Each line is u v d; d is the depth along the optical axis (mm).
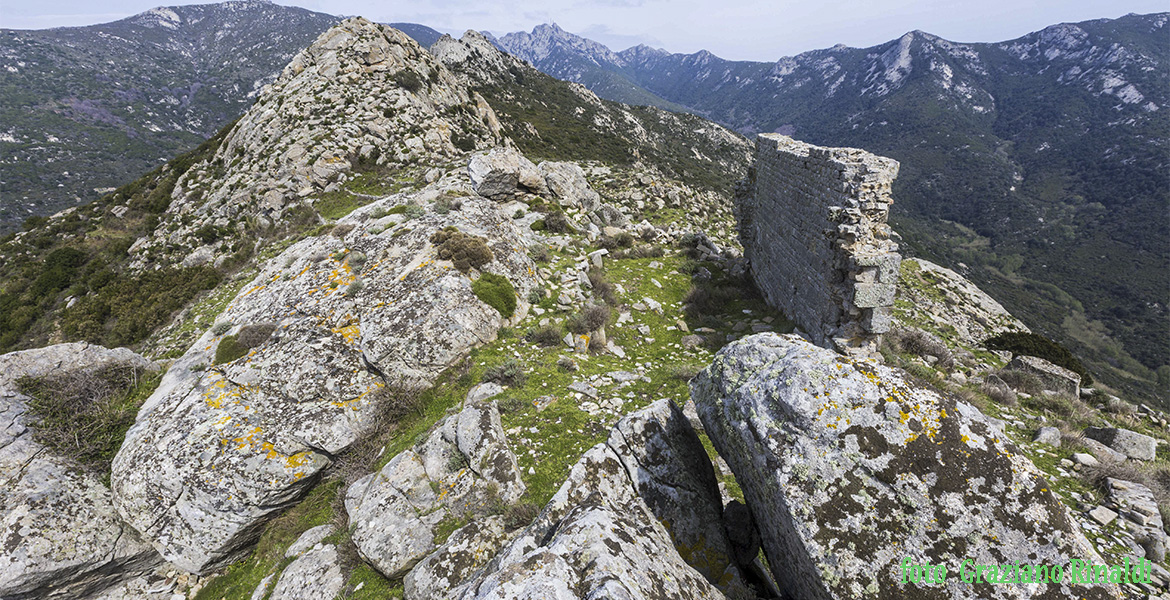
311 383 13180
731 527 6746
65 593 10789
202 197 39375
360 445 12641
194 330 20969
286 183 35531
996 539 4391
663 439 7141
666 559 5551
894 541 4539
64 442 12320
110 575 11266
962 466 4621
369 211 25688
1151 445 9602
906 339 14961
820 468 4875
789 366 5535
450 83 56844
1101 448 9812
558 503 6531
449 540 8062
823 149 14828
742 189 24656
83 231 41188
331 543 10008
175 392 13680
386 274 17406
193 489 11281
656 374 14297
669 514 6621
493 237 20031
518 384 13188
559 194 32062
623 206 42688
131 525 11672
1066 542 4320
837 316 13648
